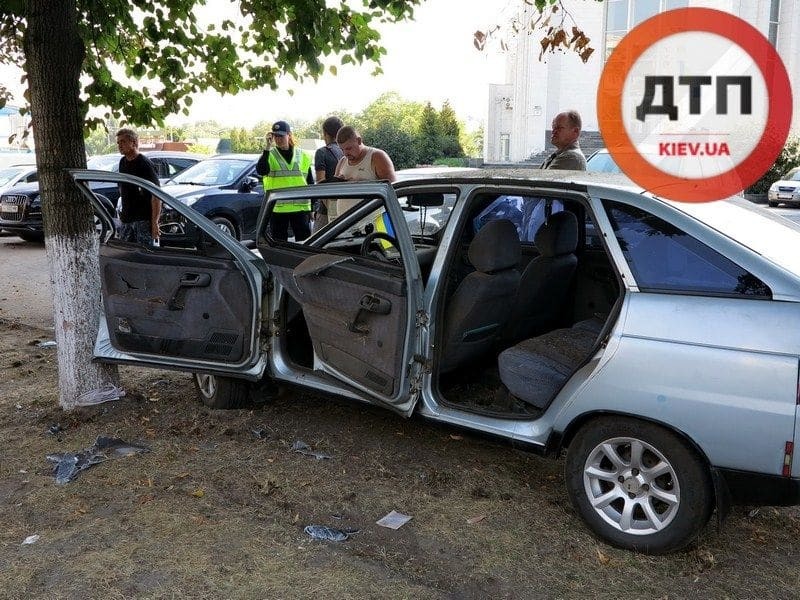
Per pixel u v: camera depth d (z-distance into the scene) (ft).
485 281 13.19
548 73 84.94
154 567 10.77
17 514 12.39
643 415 10.63
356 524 12.00
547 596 10.13
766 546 11.52
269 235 14.76
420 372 13.03
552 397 11.91
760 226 11.64
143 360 16.12
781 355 9.74
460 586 10.34
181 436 15.42
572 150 21.15
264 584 10.34
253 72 21.95
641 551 11.01
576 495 11.55
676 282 10.78
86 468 13.96
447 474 13.70
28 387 18.88
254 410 16.76
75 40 15.89
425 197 15.57
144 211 25.67
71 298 16.51
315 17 18.03
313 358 15.74
